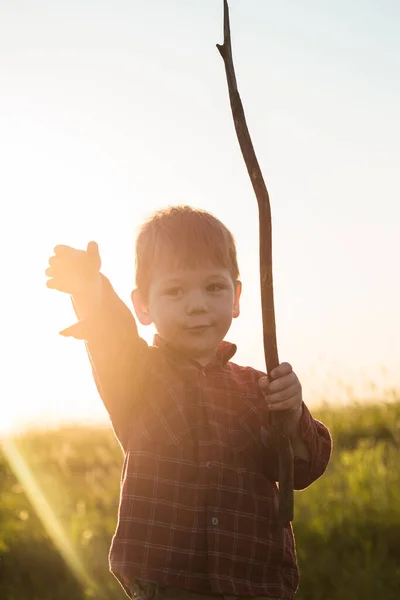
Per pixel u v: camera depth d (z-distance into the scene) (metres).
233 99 2.37
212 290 2.72
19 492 6.98
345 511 5.55
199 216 2.77
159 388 2.71
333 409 9.46
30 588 5.31
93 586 5.20
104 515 6.27
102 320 2.61
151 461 2.64
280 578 2.71
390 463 6.92
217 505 2.62
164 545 2.58
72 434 10.10
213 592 2.57
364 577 4.68
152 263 2.74
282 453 2.49
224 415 2.72
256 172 2.39
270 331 2.48
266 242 2.43
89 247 2.53
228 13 2.35
